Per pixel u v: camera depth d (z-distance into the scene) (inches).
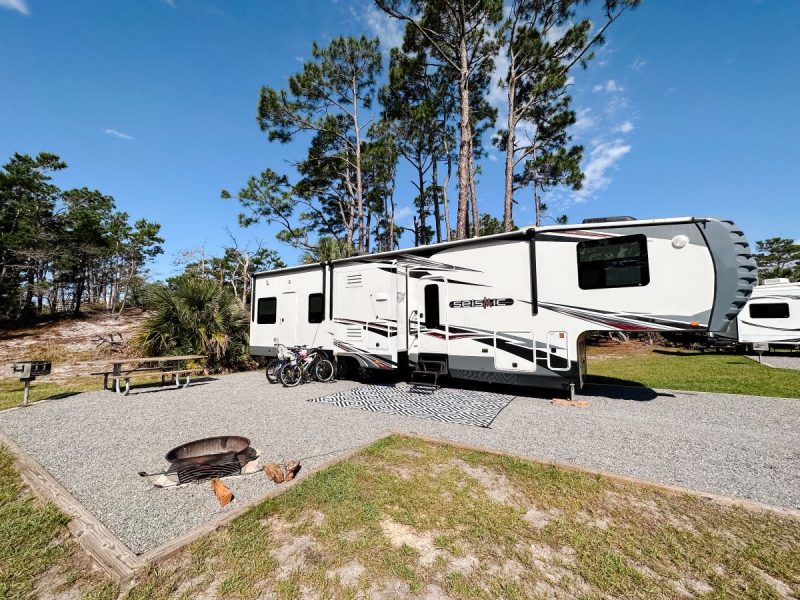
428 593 70.1
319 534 88.6
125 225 1199.6
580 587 71.7
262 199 715.4
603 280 209.8
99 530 90.4
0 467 132.3
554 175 688.4
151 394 265.9
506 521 93.7
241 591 70.9
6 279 900.6
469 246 250.1
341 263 302.0
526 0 528.1
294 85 631.8
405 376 319.0
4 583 73.4
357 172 692.7
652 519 94.7
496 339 238.2
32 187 946.1
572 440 154.3
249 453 135.9
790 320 478.6
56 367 425.1
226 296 416.8
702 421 181.6
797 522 92.7
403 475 120.0
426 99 682.8
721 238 187.6
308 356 301.0
